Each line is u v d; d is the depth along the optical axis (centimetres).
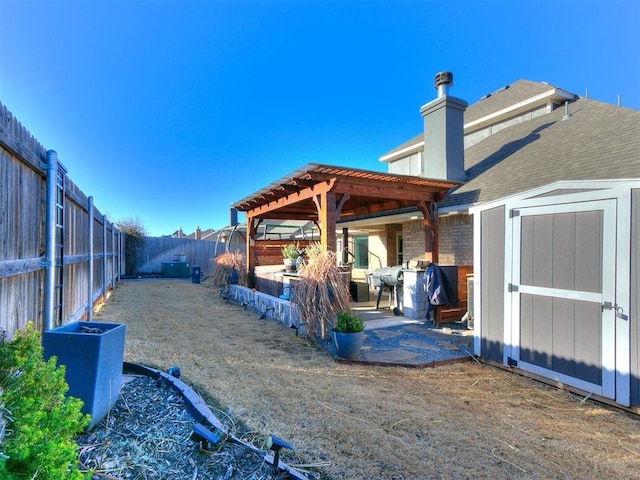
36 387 197
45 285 405
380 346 615
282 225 1789
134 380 387
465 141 1556
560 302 446
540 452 305
